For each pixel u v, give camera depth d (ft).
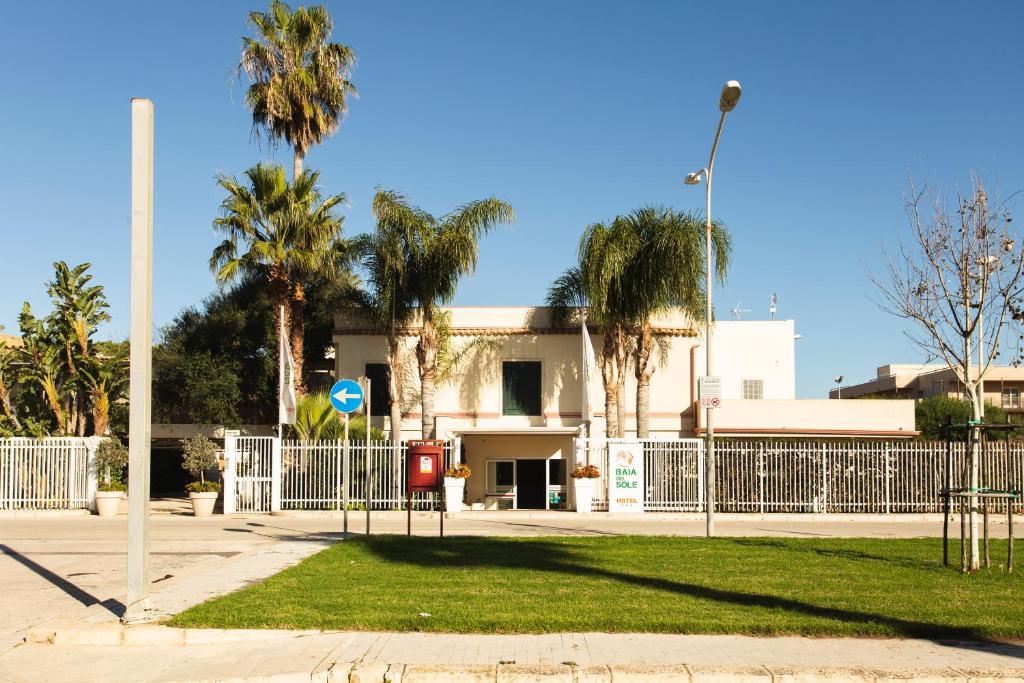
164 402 116.47
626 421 108.78
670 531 66.64
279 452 83.66
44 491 82.53
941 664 25.25
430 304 99.14
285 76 109.70
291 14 110.93
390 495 84.23
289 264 102.68
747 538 58.29
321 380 125.80
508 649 26.84
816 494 81.61
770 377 117.91
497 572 40.65
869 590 36.04
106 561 48.70
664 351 109.29
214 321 120.06
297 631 28.96
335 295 112.98
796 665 24.98
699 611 31.32
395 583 37.35
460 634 28.81
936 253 51.24
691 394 108.78
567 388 108.68
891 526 73.31
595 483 86.22
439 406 108.78
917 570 42.06
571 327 109.09
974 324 46.70
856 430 104.12
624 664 25.00
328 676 24.47
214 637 28.76
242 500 83.71
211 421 113.60
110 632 28.71
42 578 42.52
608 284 95.45
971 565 41.98
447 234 95.30
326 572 40.57
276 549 50.90
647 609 31.68
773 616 30.48
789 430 103.86
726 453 82.58
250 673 24.67
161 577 42.24
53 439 82.94
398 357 103.55
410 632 29.07
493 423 108.17
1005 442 80.74
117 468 83.30
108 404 94.94
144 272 30.91
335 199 104.68
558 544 53.11
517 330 109.29
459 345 109.50
